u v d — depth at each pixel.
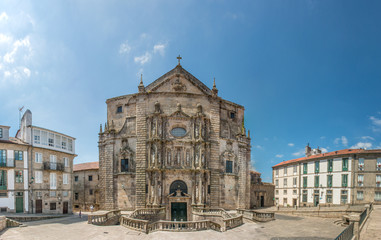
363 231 21.78
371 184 53.72
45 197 44.31
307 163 67.25
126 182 46.62
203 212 42.75
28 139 42.75
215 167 48.09
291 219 39.94
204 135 47.78
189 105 48.66
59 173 47.50
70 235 26.47
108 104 52.75
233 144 51.88
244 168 52.41
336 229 31.42
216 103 50.31
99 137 51.78
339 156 58.94
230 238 26.73
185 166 46.16
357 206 48.25
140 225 29.84
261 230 30.69
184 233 28.50
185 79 50.94
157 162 45.28
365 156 55.25
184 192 45.38
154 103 48.34
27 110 43.41
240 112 56.28
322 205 59.03
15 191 40.03
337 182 58.91
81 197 66.56
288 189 73.75
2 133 40.84
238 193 50.34
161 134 46.66
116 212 36.69
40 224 32.22
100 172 50.69
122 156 47.47
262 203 64.19
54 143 47.31
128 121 49.34
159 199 44.31
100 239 25.66
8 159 39.62
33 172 42.62
